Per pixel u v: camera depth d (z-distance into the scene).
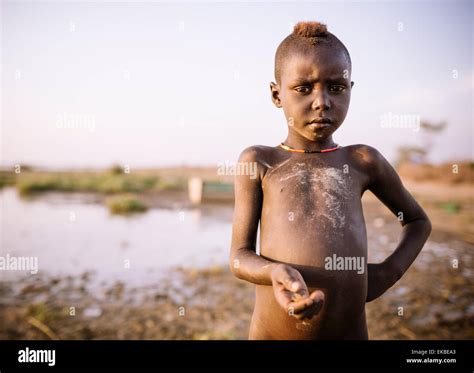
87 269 6.43
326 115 1.58
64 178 21.61
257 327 1.74
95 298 5.22
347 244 1.61
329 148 1.76
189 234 9.31
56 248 7.74
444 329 4.16
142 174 24.39
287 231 1.63
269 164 1.76
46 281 5.86
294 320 1.63
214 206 14.62
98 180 21.38
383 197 1.88
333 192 1.66
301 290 1.29
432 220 10.62
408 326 4.27
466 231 9.22
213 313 4.73
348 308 1.62
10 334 4.09
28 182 19.81
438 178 18.55
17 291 5.46
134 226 10.33
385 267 1.81
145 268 6.49
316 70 1.56
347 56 1.63
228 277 6.09
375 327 4.27
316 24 1.63
